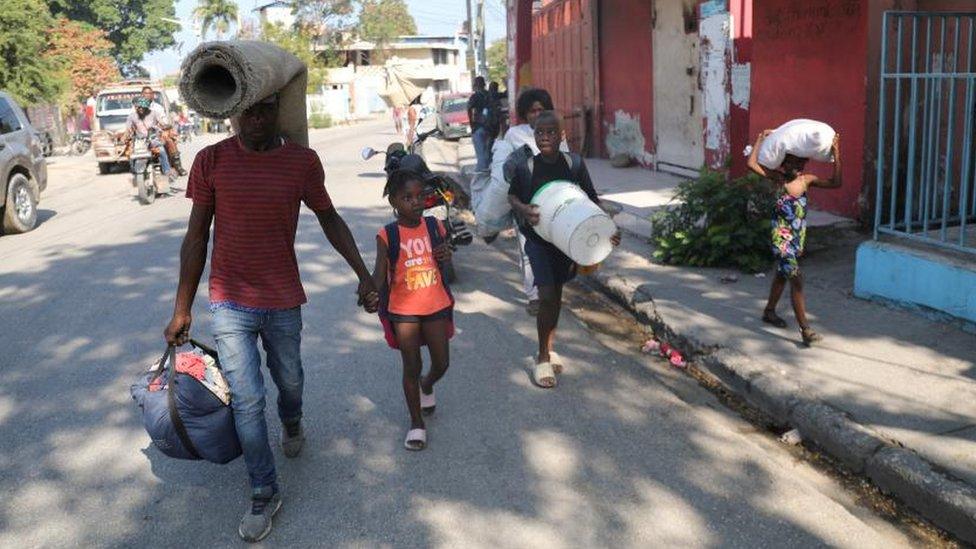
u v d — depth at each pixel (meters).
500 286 7.91
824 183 5.50
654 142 13.34
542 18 19.05
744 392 5.23
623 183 12.33
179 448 3.91
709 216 7.68
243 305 3.83
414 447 4.61
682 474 4.26
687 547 3.64
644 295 6.91
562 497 4.07
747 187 7.62
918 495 3.89
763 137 5.63
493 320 6.85
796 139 5.35
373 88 65.75
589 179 5.43
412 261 4.52
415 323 4.54
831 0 8.20
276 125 3.80
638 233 9.00
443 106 27.73
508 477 4.29
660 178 12.57
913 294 5.95
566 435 4.74
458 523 3.88
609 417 4.96
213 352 4.14
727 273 7.42
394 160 8.43
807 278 7.01
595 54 15.34
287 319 4.04
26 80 23.00
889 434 4.29
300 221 11.51
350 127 47.22
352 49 67.38
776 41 9.12
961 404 4.58
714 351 5.62
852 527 3.76
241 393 3.80
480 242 9.94
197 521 4.00
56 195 17.73
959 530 3.70
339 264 8.95
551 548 3.66
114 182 19.50
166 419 3.87
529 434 4.76
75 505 4.18
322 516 3.98
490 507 4.01
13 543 3.86
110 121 22.42
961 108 7.18
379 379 5.65
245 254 3.82
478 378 5.61
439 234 4.63
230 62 3.31
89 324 7.18
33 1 23.31
